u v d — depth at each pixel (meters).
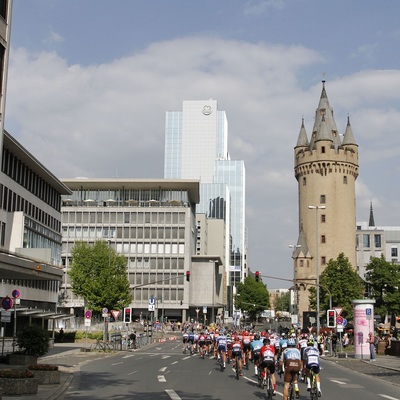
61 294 121.12
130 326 99.19
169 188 132.25
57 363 35.19
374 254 151.25
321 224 112.81
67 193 87.19
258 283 150.38
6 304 30.14
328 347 59.28
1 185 61.75
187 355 46.62
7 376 19.39
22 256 36.22
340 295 77.75
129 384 23.48
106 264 78.50
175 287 123.56
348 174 114.38
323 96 118.62
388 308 80.62
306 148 117.31
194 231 143.88
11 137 61.44
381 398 20.16
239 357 26.50
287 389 17.55
